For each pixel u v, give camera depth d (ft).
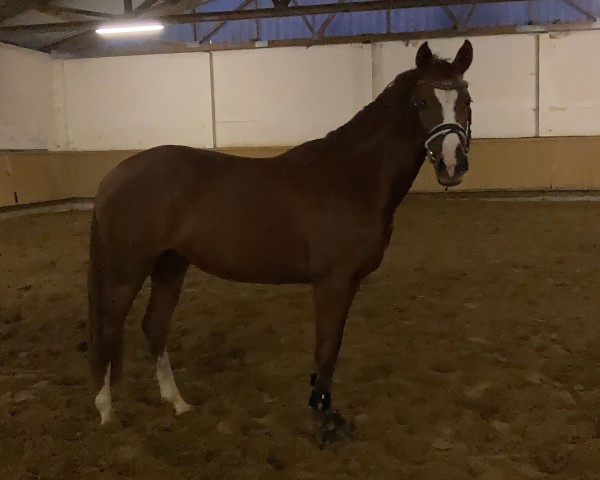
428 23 33.32
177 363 10.84
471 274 16.48
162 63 34.76
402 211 27.94
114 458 7.57
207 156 8.19
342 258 7.50
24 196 31.89
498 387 9.36
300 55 33.40
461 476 6.96
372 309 13.47
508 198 31.48
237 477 7.03
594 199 30.60
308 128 33.94
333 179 7.66
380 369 10.23
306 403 9.04
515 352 10.85
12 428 8.36
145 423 8.57
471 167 31.55
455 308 13.51
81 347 11.67
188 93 34.78
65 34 34.94
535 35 31.07
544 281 15.53
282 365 10.55
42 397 9.45
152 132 35.42
